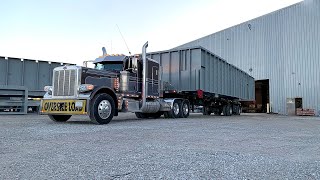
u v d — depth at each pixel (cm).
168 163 332
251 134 658
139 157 364
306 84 2766
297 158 375
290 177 279
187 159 356
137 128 739
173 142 501
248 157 376
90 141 493
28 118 1112
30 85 1634
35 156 361
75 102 831
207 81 1488
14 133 585
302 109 2688
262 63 3094
